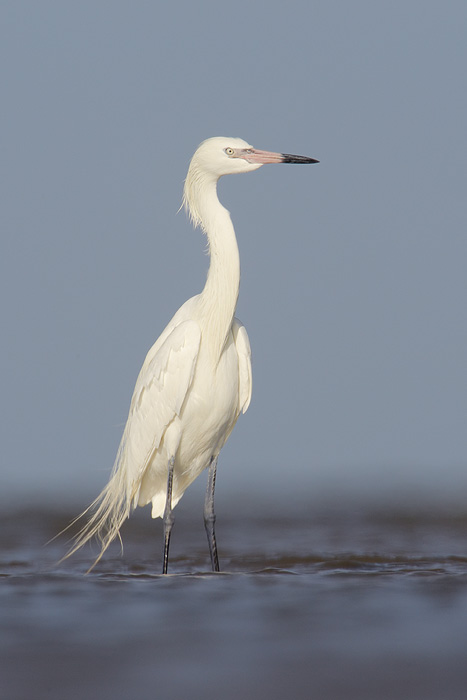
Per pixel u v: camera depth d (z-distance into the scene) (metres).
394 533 21.41
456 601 9.70
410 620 8.77
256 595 10.21
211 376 13.19
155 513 14.50
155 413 13.35
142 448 13.65
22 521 24.98
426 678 6.84
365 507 29.42
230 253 13.20
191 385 13.16
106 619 8.95
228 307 13.15
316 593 10.28
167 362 13.08
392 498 32.75
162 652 7.65
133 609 9.45
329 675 6.95
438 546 18.28
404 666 7.16
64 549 18.95
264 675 6.96
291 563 15.09
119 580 11.49
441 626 8.50
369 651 7.62
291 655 7.53
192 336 13.02
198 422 13.34
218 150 13.50
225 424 13.65
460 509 27.89
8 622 8.82
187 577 11.84
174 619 8.93
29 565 15.78
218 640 8.05
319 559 15.51
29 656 7.54
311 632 8.32
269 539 20.39
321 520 25.34
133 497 14.34
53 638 8.14
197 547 19.30
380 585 10.80
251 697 6.42
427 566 13.77
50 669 7.14
